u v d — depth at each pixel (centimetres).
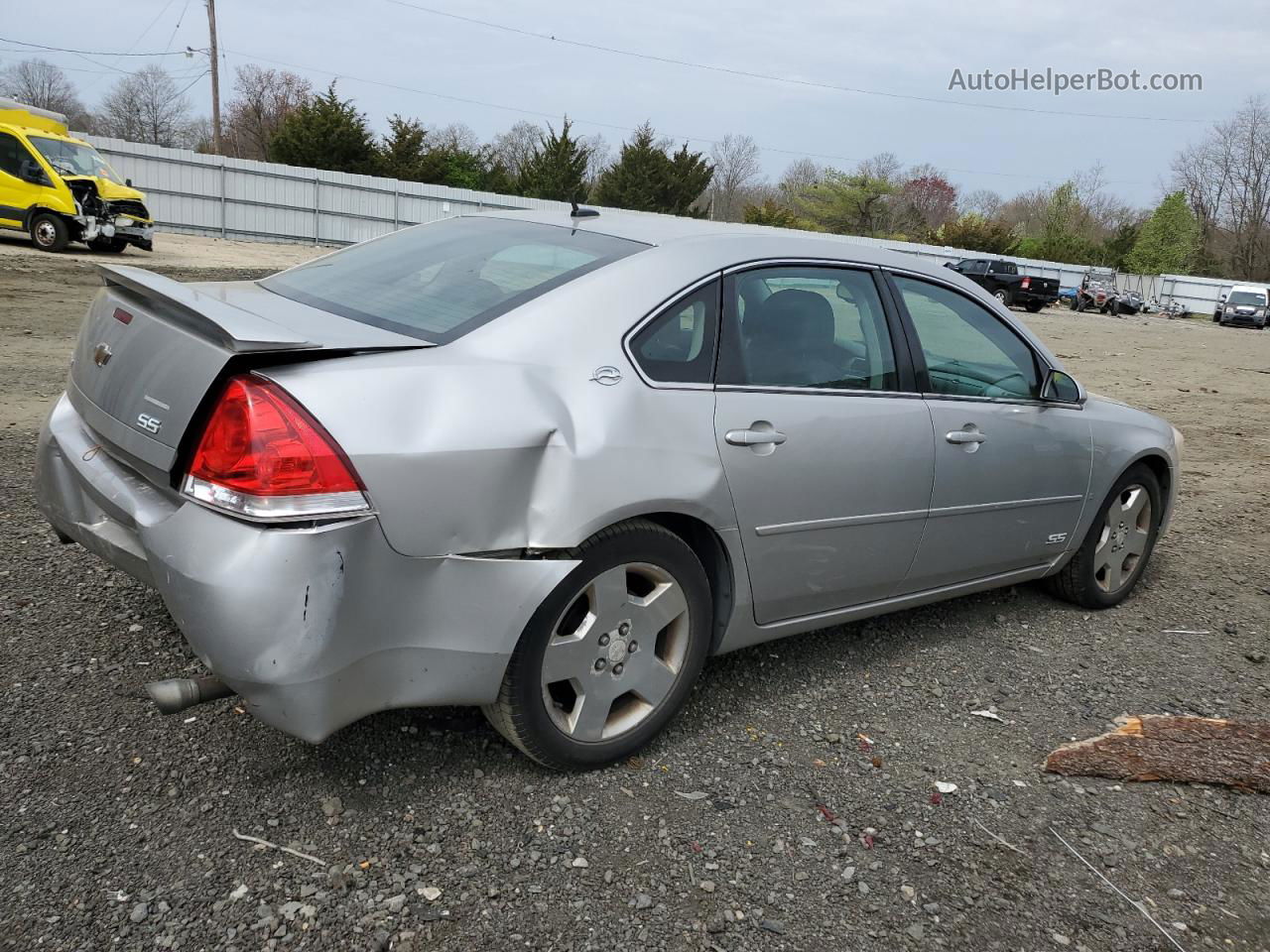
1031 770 313
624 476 265
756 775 293
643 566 280
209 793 255
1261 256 7856
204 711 291
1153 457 471
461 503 241
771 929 229
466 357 257
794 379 319
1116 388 1402
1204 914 251
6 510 441
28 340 927
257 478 222
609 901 232
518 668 258
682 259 302
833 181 7750
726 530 296
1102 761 315
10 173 1889
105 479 264
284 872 230
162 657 319
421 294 292
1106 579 466
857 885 248
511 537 251
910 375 356
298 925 214
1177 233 7050
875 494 337
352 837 244
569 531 255
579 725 276
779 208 6569
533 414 253
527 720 263
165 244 2578
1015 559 414
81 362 292
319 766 271
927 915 240
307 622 222
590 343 273
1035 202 9619
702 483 284
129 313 271
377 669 239
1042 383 415
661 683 294
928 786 297
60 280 1474
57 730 275
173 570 229
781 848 259
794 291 327
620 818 264
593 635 273
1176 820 293
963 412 371
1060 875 261
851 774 299
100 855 229
